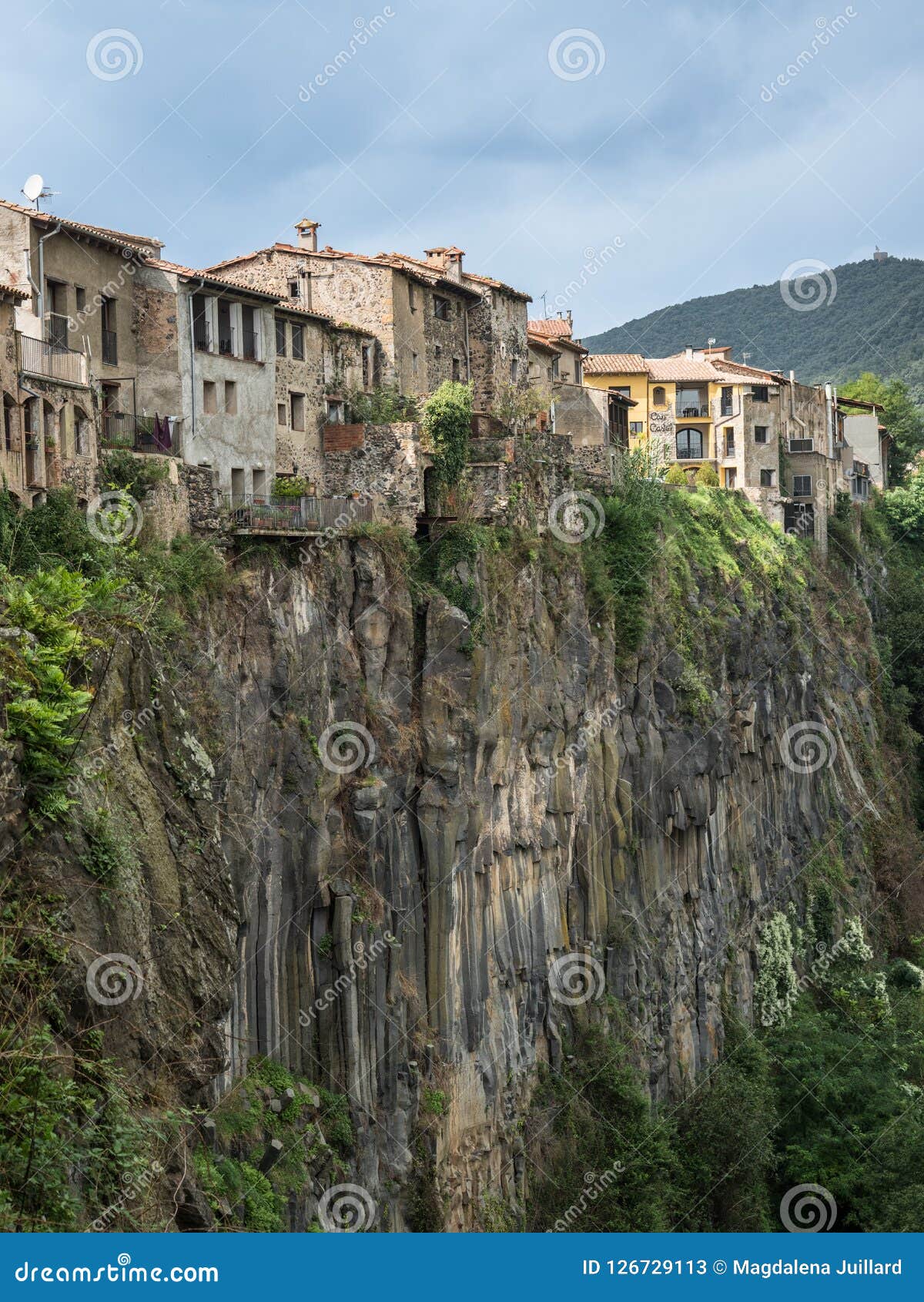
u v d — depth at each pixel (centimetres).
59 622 3036
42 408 4066
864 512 13250
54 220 4772
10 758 2714
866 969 9469
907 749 11806
